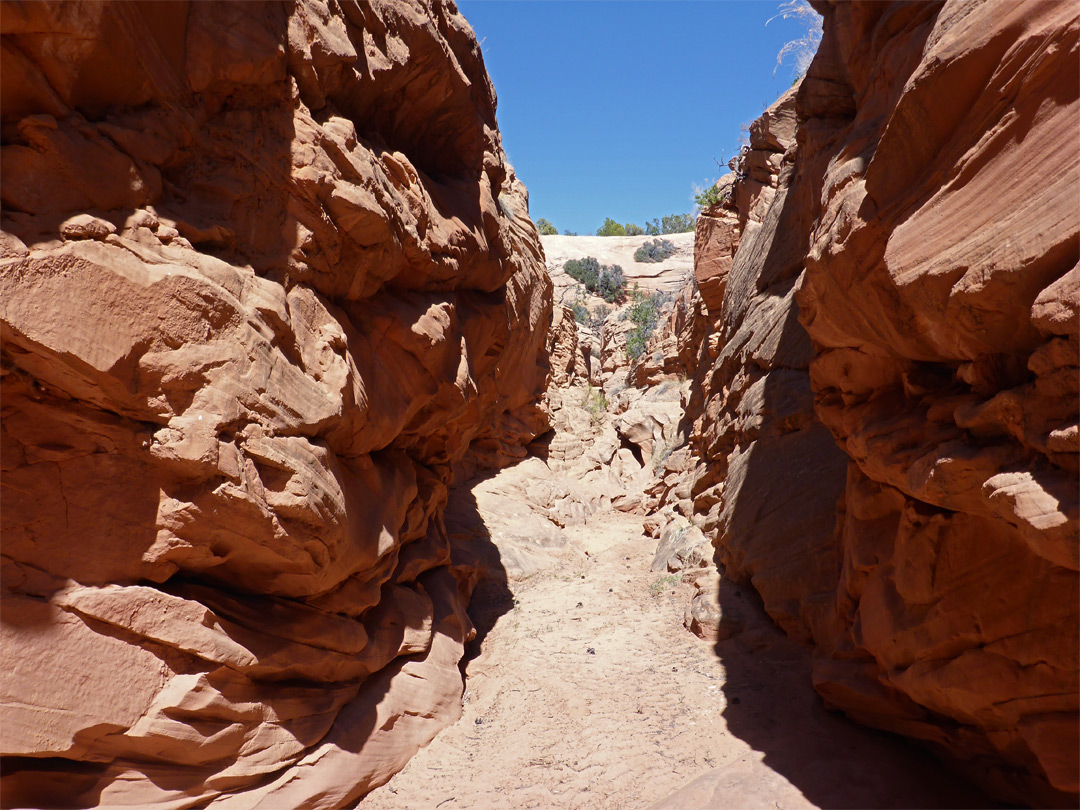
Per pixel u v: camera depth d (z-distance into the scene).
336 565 5.97
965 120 3.99
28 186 3.98
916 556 5.22
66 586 4.30
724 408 13.30
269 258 5.43
